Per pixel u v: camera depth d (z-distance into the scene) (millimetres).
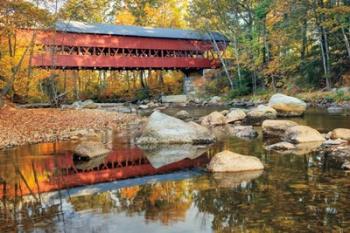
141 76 49750
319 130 12781
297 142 10414
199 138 11344
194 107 33375
